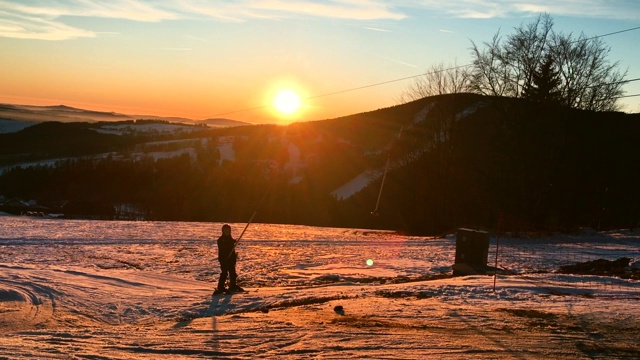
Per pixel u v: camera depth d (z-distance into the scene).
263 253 28.05
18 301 13.75
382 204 59.00
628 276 18.33
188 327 10.41
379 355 8.05
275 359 7.88
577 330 9.73
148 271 20.48
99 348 8.66
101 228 40.16
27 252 25.83
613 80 48.97
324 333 9.57
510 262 24.95
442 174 52.78
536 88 48.66
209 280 18.70
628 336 9.31
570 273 20.42
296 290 15.82
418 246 33.47
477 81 49.94
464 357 7.95
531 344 8.72
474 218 51.66
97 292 15.07
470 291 14.27
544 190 48.12
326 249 30.73
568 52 48.50
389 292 14.52
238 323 10.69
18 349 8.48
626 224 52.34
